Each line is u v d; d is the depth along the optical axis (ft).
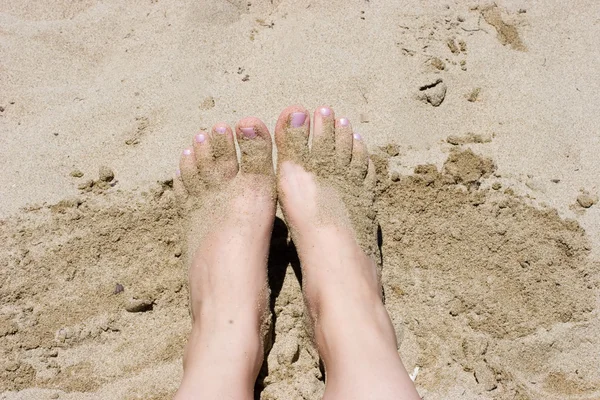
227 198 2.18
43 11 2.62
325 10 2.62
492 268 2.18
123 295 2.14
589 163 2.34
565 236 2.21
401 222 2.26
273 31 2.57
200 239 2.15
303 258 2.11
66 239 2.21
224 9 2.60
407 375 1.86
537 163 2.34
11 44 2.54
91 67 2.51
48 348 2.06
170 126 2.39
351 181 2.20
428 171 2.31
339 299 2.00
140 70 2.49
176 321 2.13
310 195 2.15
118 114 2.41
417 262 2.20
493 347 2.07
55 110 2.43
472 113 2.43
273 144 2.38
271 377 2.04
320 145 2.21
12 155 2.34
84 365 2.05
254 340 1.99
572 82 2.50
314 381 2.04
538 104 2.45
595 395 2.00
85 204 2.26
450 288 2.16
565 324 2.10
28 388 2.02
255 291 2.06
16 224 2.23
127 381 2.03
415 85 2.45
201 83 2.46
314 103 2.43
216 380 1.88
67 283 2.15
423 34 2.57
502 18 2.64
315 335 2.02
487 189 2.29
